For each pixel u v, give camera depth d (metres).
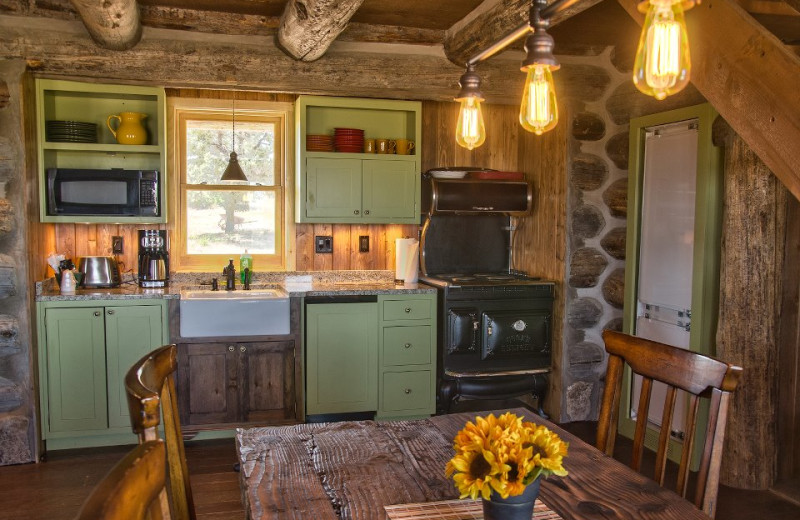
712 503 1.74
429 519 1.47
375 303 4.31
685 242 3.77
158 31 3.95
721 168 3.59
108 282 4.30
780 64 2.12
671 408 1.94
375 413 4.41
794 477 3.64
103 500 0.87
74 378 3.91
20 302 3.73
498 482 1.23
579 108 4.43
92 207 4.08
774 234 3.41
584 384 4.56
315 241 4.79
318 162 4.46
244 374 4.13
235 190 4.71
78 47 3.80
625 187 4.47
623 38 4.25
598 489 1.66
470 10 3.85
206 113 4.64
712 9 2.38
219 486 3.49
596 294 4.55
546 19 1.75
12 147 3.67
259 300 4.12
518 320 4.43
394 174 4.58
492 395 4.46
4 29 3.69
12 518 3.12
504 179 4.71
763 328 3.42
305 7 3.21
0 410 3.74
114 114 4.38
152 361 1.74
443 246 4.97
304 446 1.95
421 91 4.38
